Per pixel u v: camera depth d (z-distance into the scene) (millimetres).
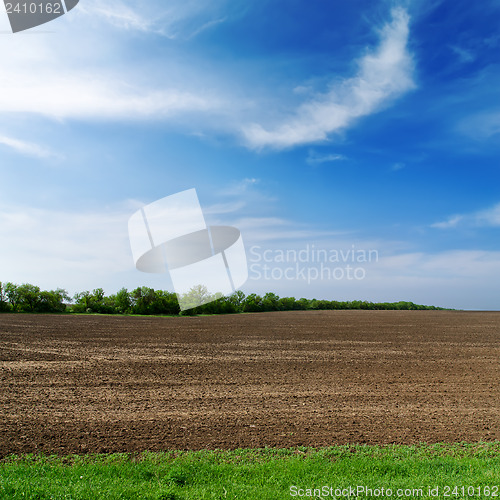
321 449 5008
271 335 16688
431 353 12359
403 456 4836
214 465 4441
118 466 4309
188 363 10328
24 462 4430
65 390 7504
